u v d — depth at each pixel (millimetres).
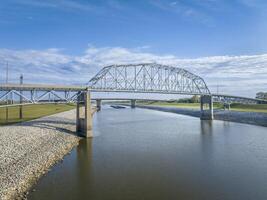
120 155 56969
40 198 33562
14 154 49531
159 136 83938
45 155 52750
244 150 62125
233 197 34094
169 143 71375
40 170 44406
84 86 86000
